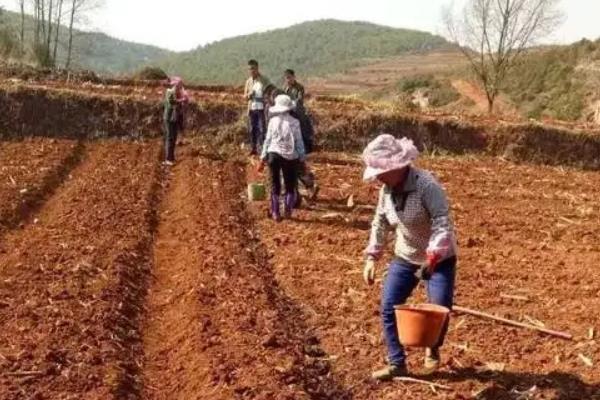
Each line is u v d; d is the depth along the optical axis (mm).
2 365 7090
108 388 6777
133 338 8188
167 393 7102
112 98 22828
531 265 11195
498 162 22172
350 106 25453
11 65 29219
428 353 7227
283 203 13867
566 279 10516
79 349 7551
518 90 60844
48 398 6586
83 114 22578
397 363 7176
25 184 15102
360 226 13102
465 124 23031
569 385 7145
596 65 55625
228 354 7418
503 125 23016
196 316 8375
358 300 9406
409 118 22922
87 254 10664
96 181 16078
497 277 10523
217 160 19297
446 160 21891
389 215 6863
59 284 9312
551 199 16750
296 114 14281
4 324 8055
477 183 18266
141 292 9664
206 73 184250
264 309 8703
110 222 12555
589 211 15383
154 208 14219
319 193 15797
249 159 19453
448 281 6875
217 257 10609
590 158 22688
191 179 16625
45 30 50719
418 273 6719
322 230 12711
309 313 9008
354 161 20500
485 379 7238
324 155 21344
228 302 8828
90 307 8602
